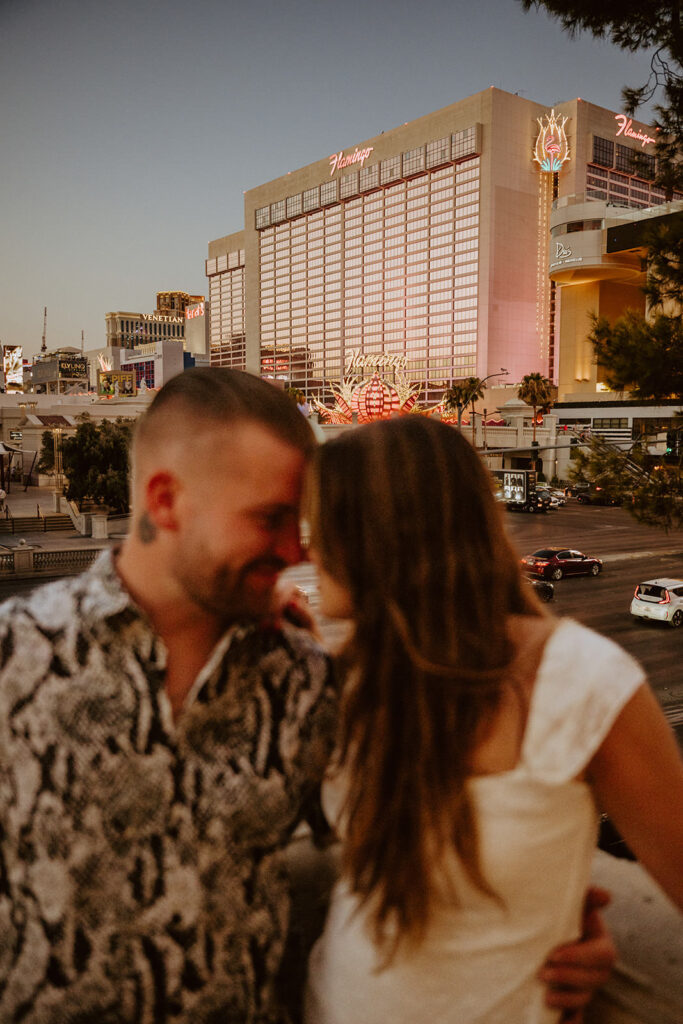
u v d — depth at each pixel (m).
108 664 0.83
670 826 0.84
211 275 199.00
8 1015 0.90
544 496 52.88
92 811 0.84
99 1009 0.87
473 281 125.75
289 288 163.12
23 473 68.25
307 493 0.89
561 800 0.85
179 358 143.75
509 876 0.85
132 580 0.87
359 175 143.62
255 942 0.96
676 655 17.61
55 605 0.85
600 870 1.55
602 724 0.81
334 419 74.25
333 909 1.09
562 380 97.25
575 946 0.92
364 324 146.50
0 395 101.94
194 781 0.86
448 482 0.87
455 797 0.84
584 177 130.50
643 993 1.12
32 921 0.87
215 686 0.85
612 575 29.03
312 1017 1.07
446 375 131.12
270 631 0.93
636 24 6.96
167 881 0.87
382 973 0.92
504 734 0.86
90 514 38.69
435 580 0.85
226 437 0.82
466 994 0.89
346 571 0.90
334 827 1.06
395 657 0.87
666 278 8.58
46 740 0.83
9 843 0.87
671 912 1.36
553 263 89.75
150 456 0.86
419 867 0.87
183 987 0.89
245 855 0.93
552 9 7.03
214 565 0.83
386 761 0.88
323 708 0.96
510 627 0.92
